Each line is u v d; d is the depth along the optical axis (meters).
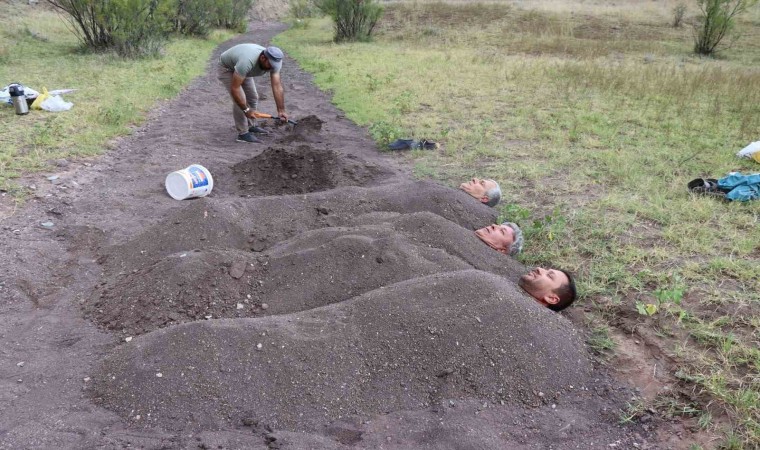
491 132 8.14
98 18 14.98
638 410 2.80
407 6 26.84
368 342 3.10
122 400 2.84
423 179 6.13
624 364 3.14
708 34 17.88
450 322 3.16
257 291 3.82
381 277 3.80
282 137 8.04
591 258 4.28
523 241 4.53
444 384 2.95
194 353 2.99
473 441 2.56
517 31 22.00
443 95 10.70
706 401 2.81
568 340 3.21
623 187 5.80
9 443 2.55
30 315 3.66
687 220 4.91
